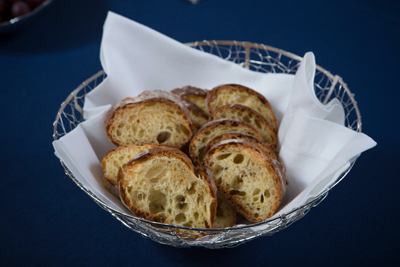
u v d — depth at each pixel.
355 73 0.80
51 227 0.64
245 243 0.61
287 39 0.86
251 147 0.57
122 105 0.61
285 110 0.67
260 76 0.68
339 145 0.59
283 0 0.94
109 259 0.61
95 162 0.60
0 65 0.84
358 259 0.60
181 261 0.60
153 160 0.55
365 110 0.75
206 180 0.56
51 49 0.87
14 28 0.87
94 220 0.64
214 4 0.94
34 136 0.75
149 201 0.56
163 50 0.68
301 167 0.61
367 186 0.66
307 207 0.55
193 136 0.63
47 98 0.79
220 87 0.66
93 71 0.83
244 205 0.59
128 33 0.67
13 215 0.65
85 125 0.61
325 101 0.67
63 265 0.60
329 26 0.88
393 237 0.62
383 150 0.70
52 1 0.88
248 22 0.90
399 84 0.78
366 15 0.89
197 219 0.56
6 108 0.78
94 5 0.94
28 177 0.69
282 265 0.60
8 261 0.61
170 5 0.94
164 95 0.62
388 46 0.84
